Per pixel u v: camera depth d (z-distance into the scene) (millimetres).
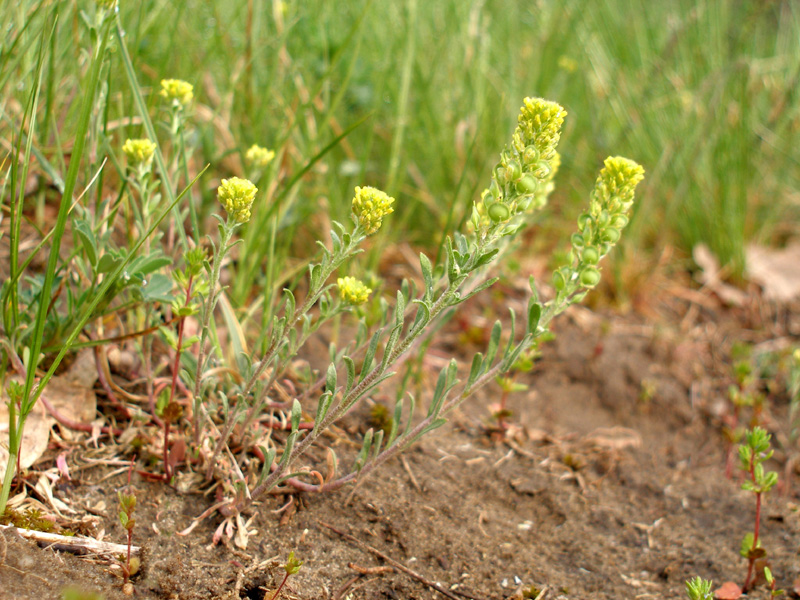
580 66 512
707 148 490
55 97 325
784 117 529
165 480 274
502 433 334
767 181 542
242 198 241
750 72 516
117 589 243
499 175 233
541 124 229
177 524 265
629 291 450
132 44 352
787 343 437
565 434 345
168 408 264
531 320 248
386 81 431
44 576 236
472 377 255
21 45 308
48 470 269
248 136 391
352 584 261
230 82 369
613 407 364
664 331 426
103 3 272
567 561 287
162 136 339
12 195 248
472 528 288
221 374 299
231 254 352
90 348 293
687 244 506
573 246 252
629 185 243
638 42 559
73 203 274
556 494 311
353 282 257
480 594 267
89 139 294
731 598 278
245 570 258
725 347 428
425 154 457
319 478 273
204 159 364
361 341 282
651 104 514
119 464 276
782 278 494
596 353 388
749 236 521
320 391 315
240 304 324
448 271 237
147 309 288
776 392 392
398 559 271
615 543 297
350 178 425
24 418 241
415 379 330
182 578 251
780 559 293
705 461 344
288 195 353
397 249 442
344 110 443
